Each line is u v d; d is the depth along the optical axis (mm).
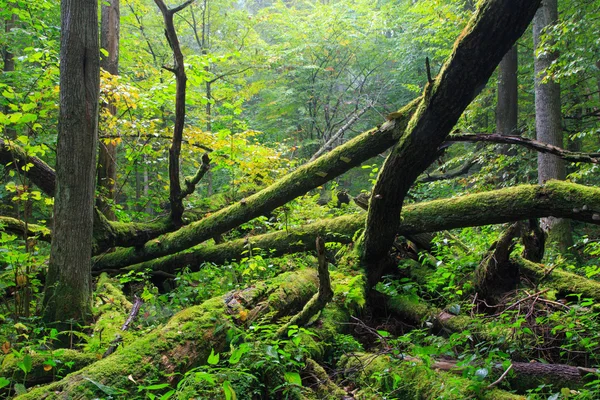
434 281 4758
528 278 4762
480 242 6039
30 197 4984
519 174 11336
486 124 14211
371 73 17750
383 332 3461
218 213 6082
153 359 2920
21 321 3988
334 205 8664
